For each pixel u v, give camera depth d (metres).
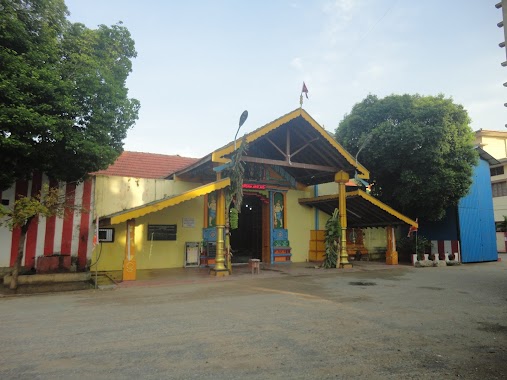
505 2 5.68
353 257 19.12
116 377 4.00
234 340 5.30
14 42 9.41
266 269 14.79
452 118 17.22
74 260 12.73
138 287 10.40
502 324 6.18
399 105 17.31
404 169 17.25
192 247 15.23
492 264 18.70
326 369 4.20
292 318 6.61
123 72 12.23
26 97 9.05
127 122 12.09
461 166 17.08
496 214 32.25
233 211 13.11
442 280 11.75
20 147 9.12
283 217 17.64
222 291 9.64
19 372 4.14
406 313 6.99
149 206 11.39
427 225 20.91
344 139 19.23
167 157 19.55
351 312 7.08
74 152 10.39
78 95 10.46
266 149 16.78
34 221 12.57
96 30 11.84
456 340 5.29
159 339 5.36
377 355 4.66
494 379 3.92
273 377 3.98
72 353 4.77
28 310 7.40
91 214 13.55
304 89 14.16
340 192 15.80
